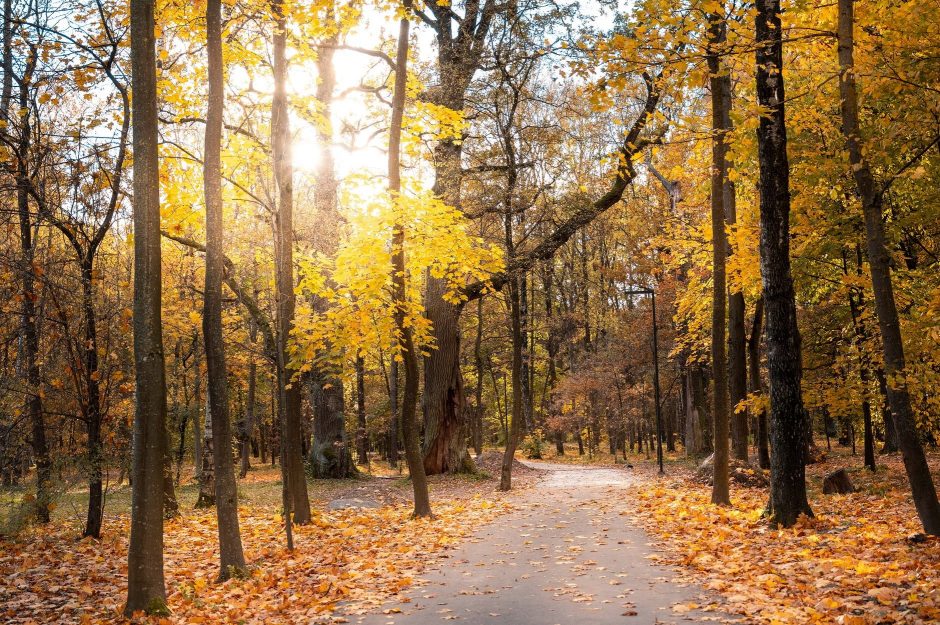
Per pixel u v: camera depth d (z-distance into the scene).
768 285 9.77
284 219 11.84
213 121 8.60
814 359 18.50
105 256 12.34
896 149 10.80
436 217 11.30
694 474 17.81
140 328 7.23
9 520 11.30
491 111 20.28
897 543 7.59
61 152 11.25
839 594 5.83
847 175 11.95
